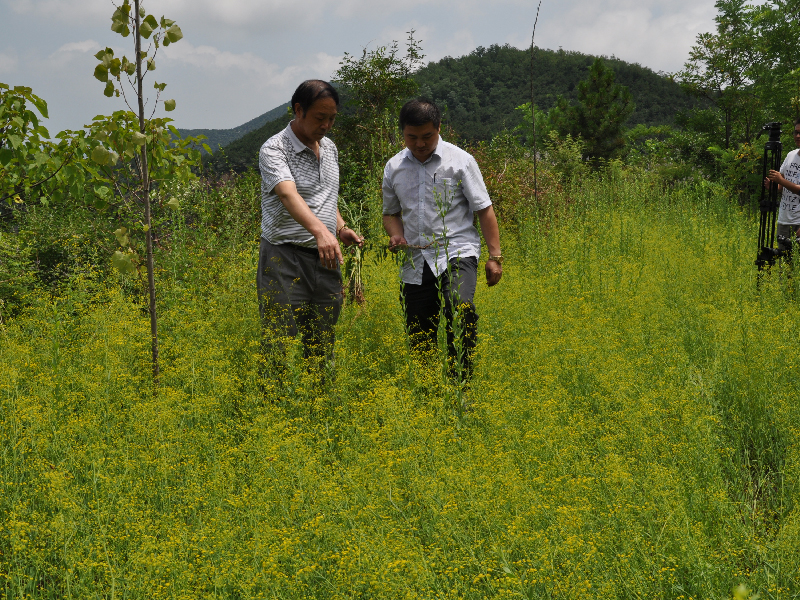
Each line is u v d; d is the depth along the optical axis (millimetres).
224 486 2602
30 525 2334
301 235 4023
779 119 15641
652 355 3990
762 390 3428
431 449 2822
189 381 3566
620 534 2268
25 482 2703
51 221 6262
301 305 4137
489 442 3010
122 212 5520
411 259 4293
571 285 5824
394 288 5102
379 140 9398
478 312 5156
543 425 2967
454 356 3824
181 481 2691
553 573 2057
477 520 2359
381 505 2449
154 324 3871
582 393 3678
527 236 7984
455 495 2449
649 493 2461
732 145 17812
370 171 8273
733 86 17141
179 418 3166
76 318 4355
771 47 15984
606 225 8344
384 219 4609
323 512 2359
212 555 2209
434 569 2182
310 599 2035
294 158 4055
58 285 5617
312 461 2598
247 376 3676
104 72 3682
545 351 4016
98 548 2168
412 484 2539
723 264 6309
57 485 2398
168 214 5699
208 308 4914
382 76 11180
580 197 9750
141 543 2260
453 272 4121
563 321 4598
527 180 10812
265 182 3977
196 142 4527
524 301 5312
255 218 7262
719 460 2768
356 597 2086
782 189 6746
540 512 2324
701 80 17781
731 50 17156
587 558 2070
